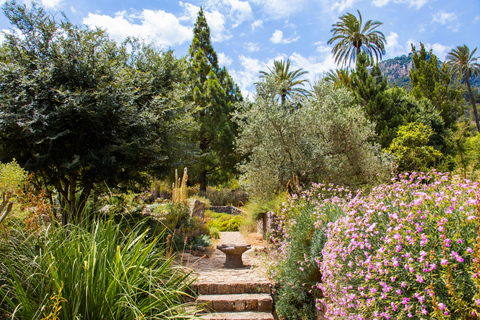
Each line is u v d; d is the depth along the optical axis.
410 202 2.58
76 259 2.51
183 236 7.73
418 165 12.15
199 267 6.18
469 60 34.12
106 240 3.03
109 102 6.10
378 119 15.70
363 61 16.88
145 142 7.02
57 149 6.55
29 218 3.21
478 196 1.80
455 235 1.94
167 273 3.43
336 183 9.04
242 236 10.23
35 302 2.50
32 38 6.36
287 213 5.29
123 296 2.50
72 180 6.86
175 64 8.59
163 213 8.66
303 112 9.60
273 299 4.95
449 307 1.89
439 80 21.44
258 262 6.57
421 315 1.98
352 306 2.62
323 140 9.88
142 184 7.96
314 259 3.98
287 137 9.27
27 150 6.74
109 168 6.66
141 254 3.09
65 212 5.17
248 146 10.42
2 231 3.07
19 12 6.28
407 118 16.39
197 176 19.80
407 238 2.10
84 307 2.42
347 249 2.81
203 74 21.44
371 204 2.77
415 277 2.08
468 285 1.84
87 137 6.92
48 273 2.55
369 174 9.93
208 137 19.06
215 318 4.33
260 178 9.41
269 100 9.76
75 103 5.74
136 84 7.40
